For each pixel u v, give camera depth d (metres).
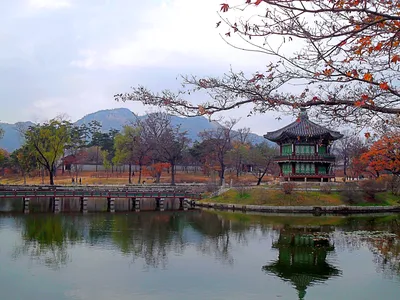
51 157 75.56
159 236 38.62
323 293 21.77
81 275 25.06
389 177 66.25
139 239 36.97
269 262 28.58
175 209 64.12
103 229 42.38
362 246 33.75
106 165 104.75
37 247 32.97
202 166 107.50
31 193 56.81
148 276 24.97
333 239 36.94
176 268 26.92
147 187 77.19
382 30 7.52
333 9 6.87
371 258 29.52
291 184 64.19
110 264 27.83
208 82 8.91
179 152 94.06
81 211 58.75
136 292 21.97
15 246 33.16
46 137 74.88
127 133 94.31
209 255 30.70
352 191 63.06
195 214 57.06
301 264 27.86
